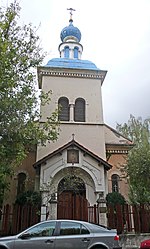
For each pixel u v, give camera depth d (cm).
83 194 2030
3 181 1462
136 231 1669
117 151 2395
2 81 1437
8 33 1641
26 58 1628
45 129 1767
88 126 2359
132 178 2081
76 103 2469
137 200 2044
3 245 985
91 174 2031
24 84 1633
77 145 2086
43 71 2523
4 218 1767
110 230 1060
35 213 1809
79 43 2989
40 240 1007
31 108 1609
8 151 1507
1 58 1451
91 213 1797
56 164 2033
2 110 1477
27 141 1606
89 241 1013
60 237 1018
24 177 2206
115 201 1891
